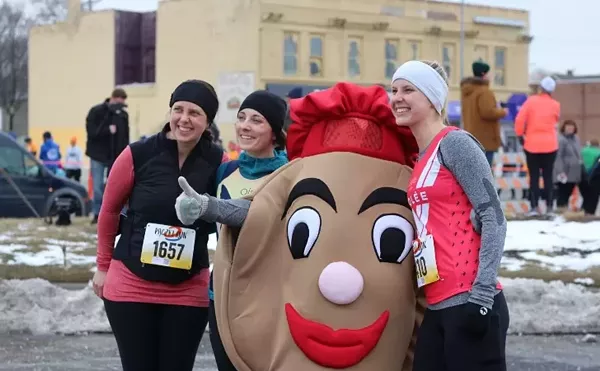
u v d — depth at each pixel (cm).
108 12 5041
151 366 554
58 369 779
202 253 554
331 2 4484
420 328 480
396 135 521
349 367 483
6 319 922
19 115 7162
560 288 1020
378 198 500
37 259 1211
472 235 463
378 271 488
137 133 4619
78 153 2920
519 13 5188
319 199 500
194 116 542
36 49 5419
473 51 5009
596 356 848
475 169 462
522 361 828
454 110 4422
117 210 559
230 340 504
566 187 2059
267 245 507
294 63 4403
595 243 1350
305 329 484
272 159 552
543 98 1652
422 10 4812
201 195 508
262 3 4278
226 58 4375
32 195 2048
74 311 947
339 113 517
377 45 4644
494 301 462
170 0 4588
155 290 545
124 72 5056
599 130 4397
